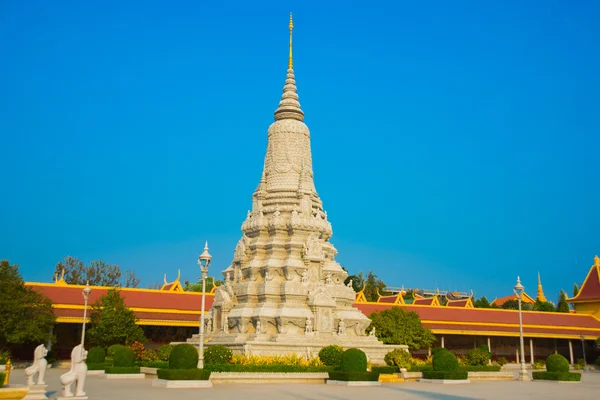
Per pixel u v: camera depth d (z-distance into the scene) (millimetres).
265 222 61188
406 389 41781
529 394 40500
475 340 98250
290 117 65750
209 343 55438
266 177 64312
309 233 60344
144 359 58688
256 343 51000
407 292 153750
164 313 75750
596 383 54656
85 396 31266
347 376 43750
